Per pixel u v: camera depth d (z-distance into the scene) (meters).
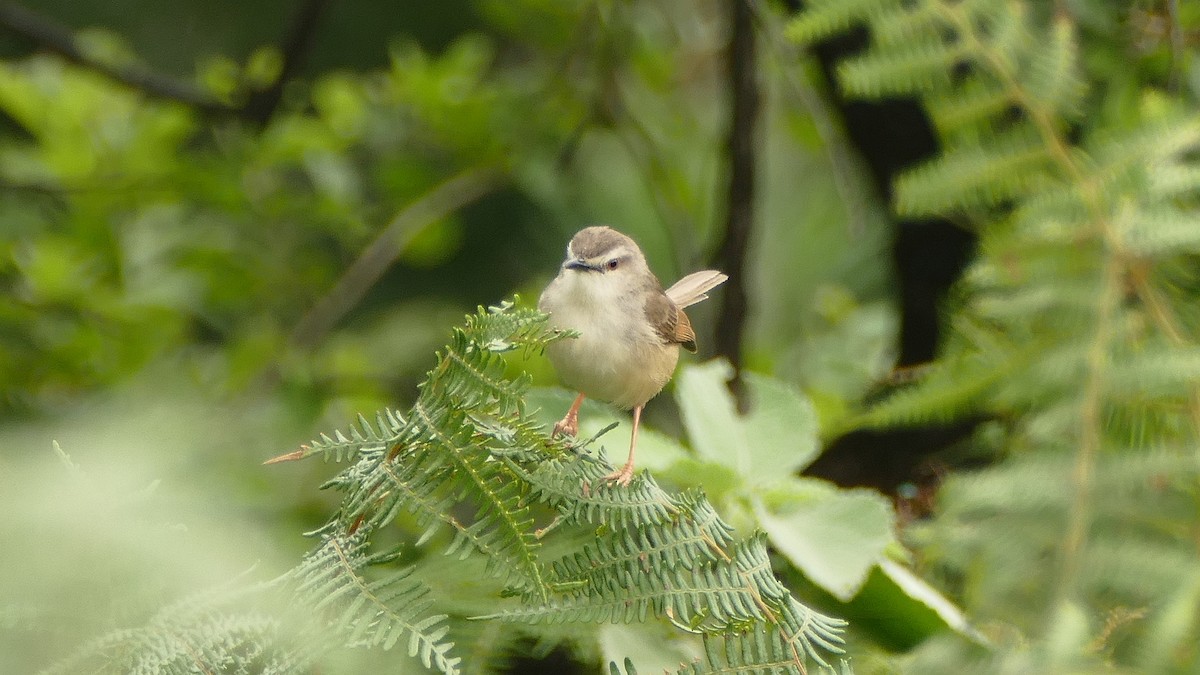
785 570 5.61
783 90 14.00
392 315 16.12
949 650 3.66
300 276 15.00
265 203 14.35
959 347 4.99
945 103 4.66
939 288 9.45
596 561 3.67
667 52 15.23
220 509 4.72
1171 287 4.28
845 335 12.25
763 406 5.92
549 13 15.13
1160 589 3.48
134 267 13.62
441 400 3.63
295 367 13.12
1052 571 3.63
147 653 3.27
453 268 16.89
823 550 5.02
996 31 4.67
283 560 3.99
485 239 16.86
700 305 15.69
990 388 4.29
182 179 13.82
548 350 8.95
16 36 13.00
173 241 13.84
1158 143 4.32
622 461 5.48
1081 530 3.67
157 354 13.09
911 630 5.00
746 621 3.60
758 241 13.63
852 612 5.08
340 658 3.91
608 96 14.66
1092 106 7.25
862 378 11.01
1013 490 3.78
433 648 3.25
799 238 14.78
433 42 18.36
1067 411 3.92
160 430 6.23
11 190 13.91
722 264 11.12
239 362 13.17
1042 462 3.81
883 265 13.63
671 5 16.16
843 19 4.92
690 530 3.72
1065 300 4.16
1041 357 4.14
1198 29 7.70
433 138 14.80
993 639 3.66
